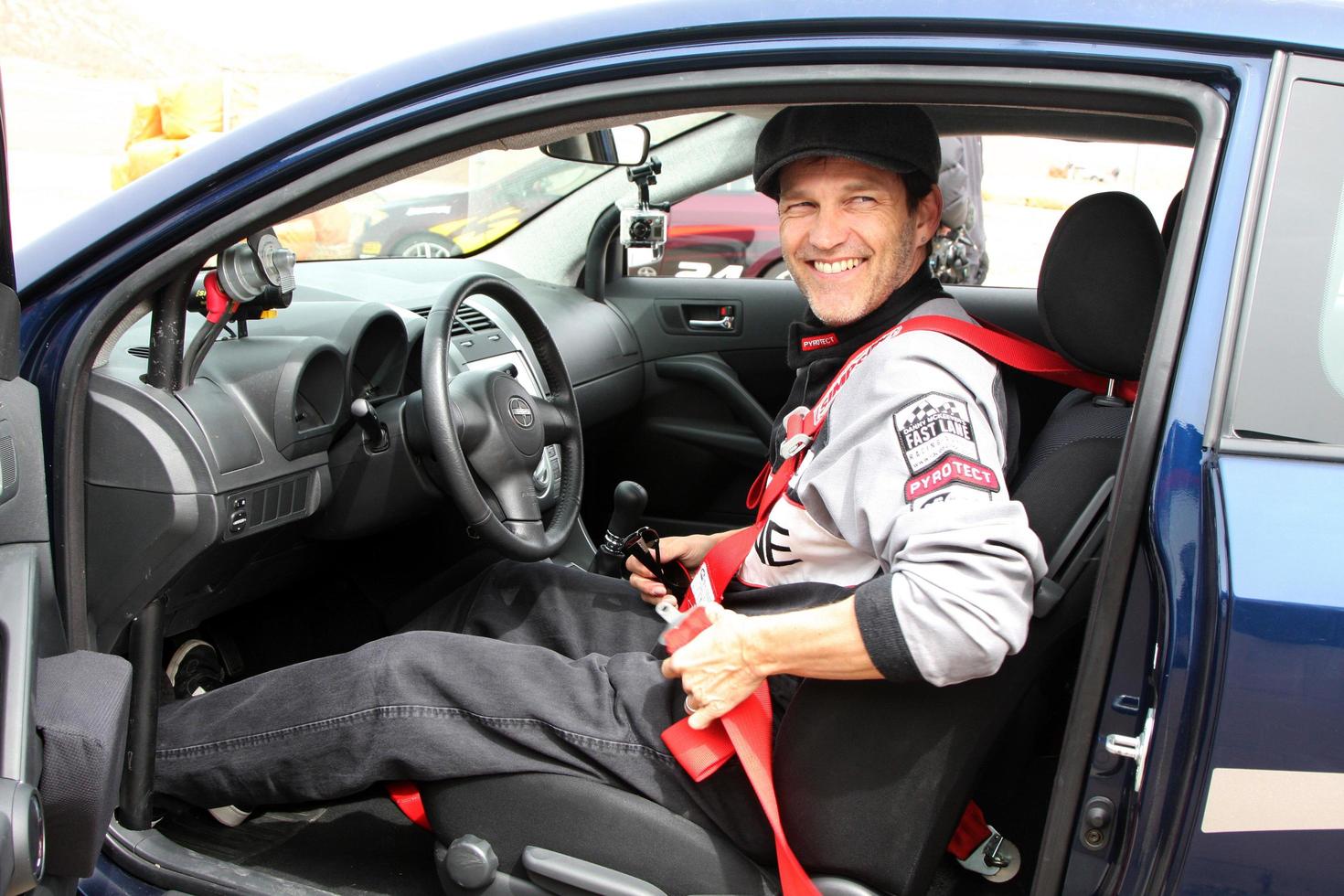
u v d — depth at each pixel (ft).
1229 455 3.09
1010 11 3.26
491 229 9.28
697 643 4.05
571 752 4.42
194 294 4.84
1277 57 3.10
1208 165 3.14
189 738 4.96
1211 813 3.10
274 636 6.99
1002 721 3.86
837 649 3.72
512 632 5.63
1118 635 3.27
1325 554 2.99
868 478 3.98
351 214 9.23
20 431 3.89
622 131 6.39
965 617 3.52
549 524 7.24
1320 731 3.00
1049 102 3.29
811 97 3.47
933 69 3.34
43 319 4.20
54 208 24.79
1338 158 3.08
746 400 8.89
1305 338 3.10
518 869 4.38
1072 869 3.44
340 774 4.64
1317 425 3.09
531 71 3.72
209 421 4.79
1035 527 3.95
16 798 3.19
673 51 3.56
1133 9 3.20
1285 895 3.12
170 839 5.08
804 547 4.50
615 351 8.76
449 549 7.29
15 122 40.57
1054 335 4.16
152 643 4.82
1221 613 3.01
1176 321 3.16
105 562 4.71
